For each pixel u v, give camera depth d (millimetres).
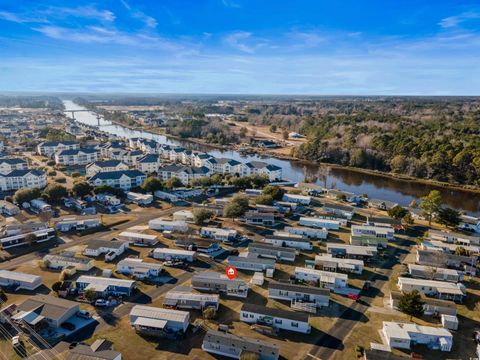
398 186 156625
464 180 160375
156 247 83625
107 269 72062
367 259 80062
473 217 108688
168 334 53031
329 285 68188
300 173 178000
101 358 45344
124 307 60031
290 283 67438
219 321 57125
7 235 85812
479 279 73250
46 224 91188
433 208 101500
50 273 71062
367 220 103812
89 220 94562
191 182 134125
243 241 87938
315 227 99000
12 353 48594
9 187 124062
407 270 75688
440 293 65562
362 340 53750
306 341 53219
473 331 56750
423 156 173625
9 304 60188
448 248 85062
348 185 157000
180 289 65062
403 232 97312
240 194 117000
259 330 54875
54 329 53781
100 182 127625
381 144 192000
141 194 120062
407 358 48281
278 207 110438
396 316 59969
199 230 92750
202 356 49344
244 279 70625
